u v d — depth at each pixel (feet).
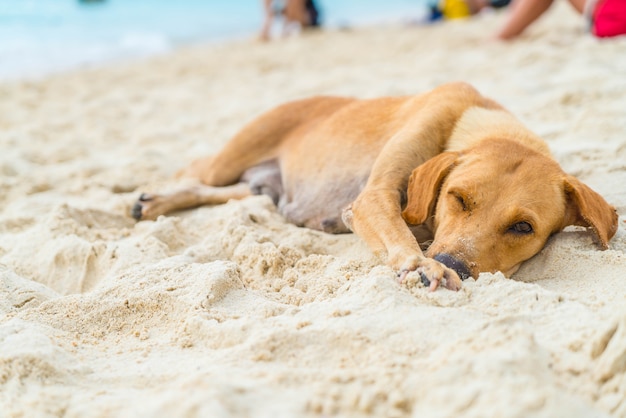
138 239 14.64
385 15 70.33
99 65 44.42
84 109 31.19
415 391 8.07
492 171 12.44
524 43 36.37
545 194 12.32
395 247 12.09
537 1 36.42
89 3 72.08
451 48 38.45
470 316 9.87
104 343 10.61
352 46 44.27
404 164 13.91
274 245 13.58
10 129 27.66
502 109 15.31
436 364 8.39
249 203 16.29
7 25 58.70
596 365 8.58
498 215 11.96
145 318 11.21
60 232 15.35
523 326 9.04
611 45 30.71
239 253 13.57
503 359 8.14
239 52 45.91
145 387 8.96
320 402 7.86
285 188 16.92
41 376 9.01
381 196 13.34
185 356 9.80
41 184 20.13
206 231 15.51
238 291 11.79
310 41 48.67
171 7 74.95
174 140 25.77
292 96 30.50
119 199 17.92
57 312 11.39
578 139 19.13
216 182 18.13
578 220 12.79
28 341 9.64
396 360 8.71
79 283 13.78
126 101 32.71
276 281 12.58
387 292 10.44
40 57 47.06
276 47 47.01
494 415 7.43
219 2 78.84
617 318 8.82
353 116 16.19
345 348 9.25
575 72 27.04
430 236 13.75
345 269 12.42
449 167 12.92
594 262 11.97
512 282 10.89
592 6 33.24
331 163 15.72
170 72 39.63
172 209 17.15
